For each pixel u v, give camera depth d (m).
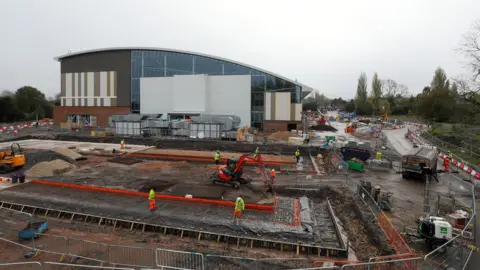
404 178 26.78
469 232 14.59
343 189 22.36
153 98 61.69
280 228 15.55
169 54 61.88
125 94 63.72
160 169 29.33
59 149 34.62
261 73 58.44
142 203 19.36
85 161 32.97
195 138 49.91
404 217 17.50
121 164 31.52
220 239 14.94
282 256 13.52
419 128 69.62
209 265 12.41
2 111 79.69
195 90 57.84
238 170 23.00
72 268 12.21
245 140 47.38
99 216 17.27
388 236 14.76
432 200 20.19
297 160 33.09
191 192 21.44
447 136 47.62
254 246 14.40
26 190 22.05
